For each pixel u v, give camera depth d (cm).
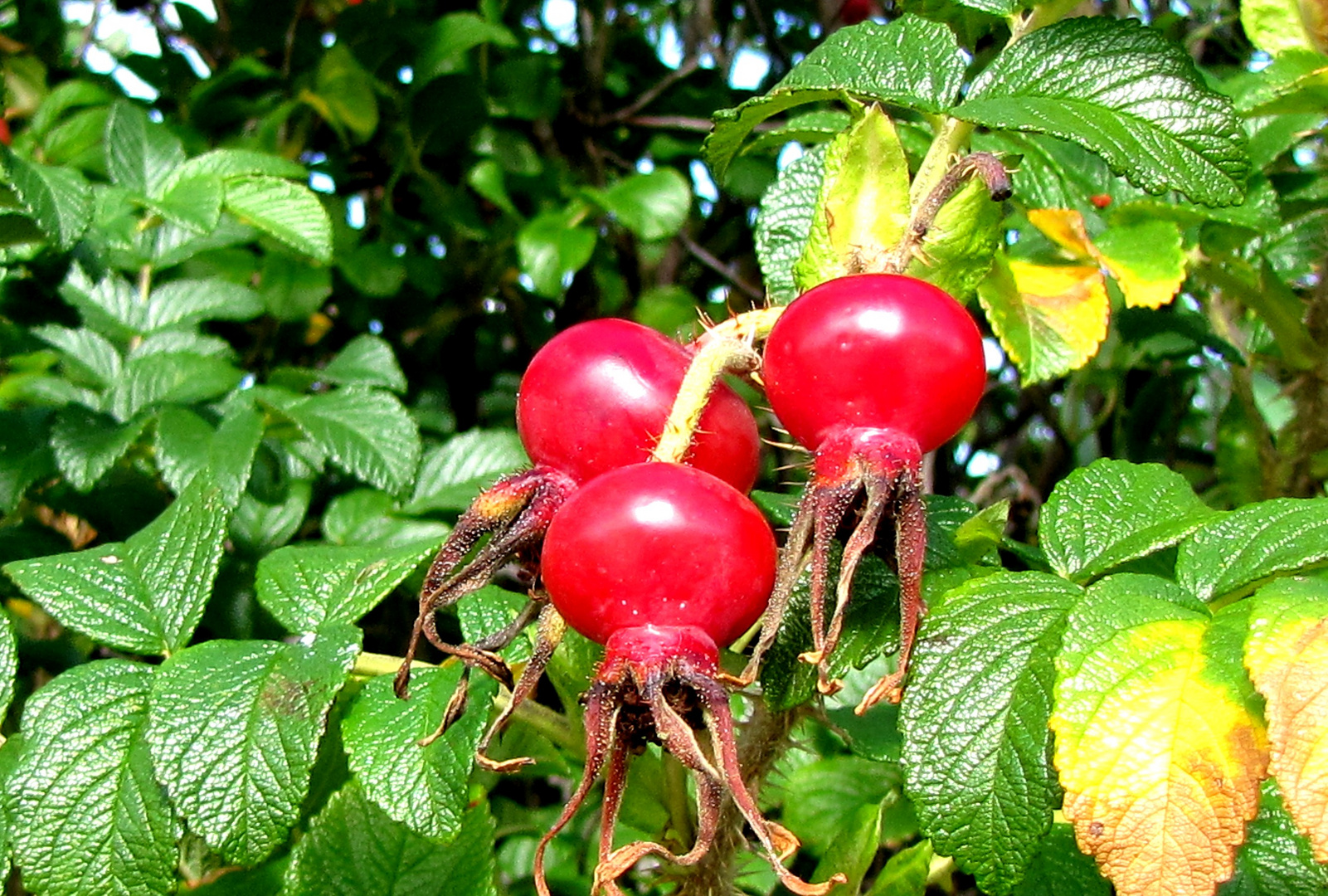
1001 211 19
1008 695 17
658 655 16
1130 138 18
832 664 18
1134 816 15
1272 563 17
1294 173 30
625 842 28
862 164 19
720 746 15
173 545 21
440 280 42
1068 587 17
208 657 19
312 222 30
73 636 30
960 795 16
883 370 16
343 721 19
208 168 31
